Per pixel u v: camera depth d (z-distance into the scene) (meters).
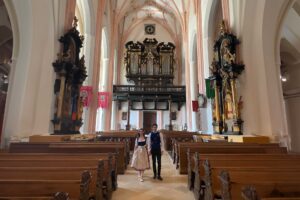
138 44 21.94
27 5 5.84
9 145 5.23
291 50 10.24
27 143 4.90
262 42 6.56
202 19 11.70
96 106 10.25
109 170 3.72
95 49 10.45
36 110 5.95
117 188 4.80
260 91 6.55
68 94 6.82
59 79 6.41
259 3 6.63
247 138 6.06
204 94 10.89
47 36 6.14
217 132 8.01
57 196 1.45
